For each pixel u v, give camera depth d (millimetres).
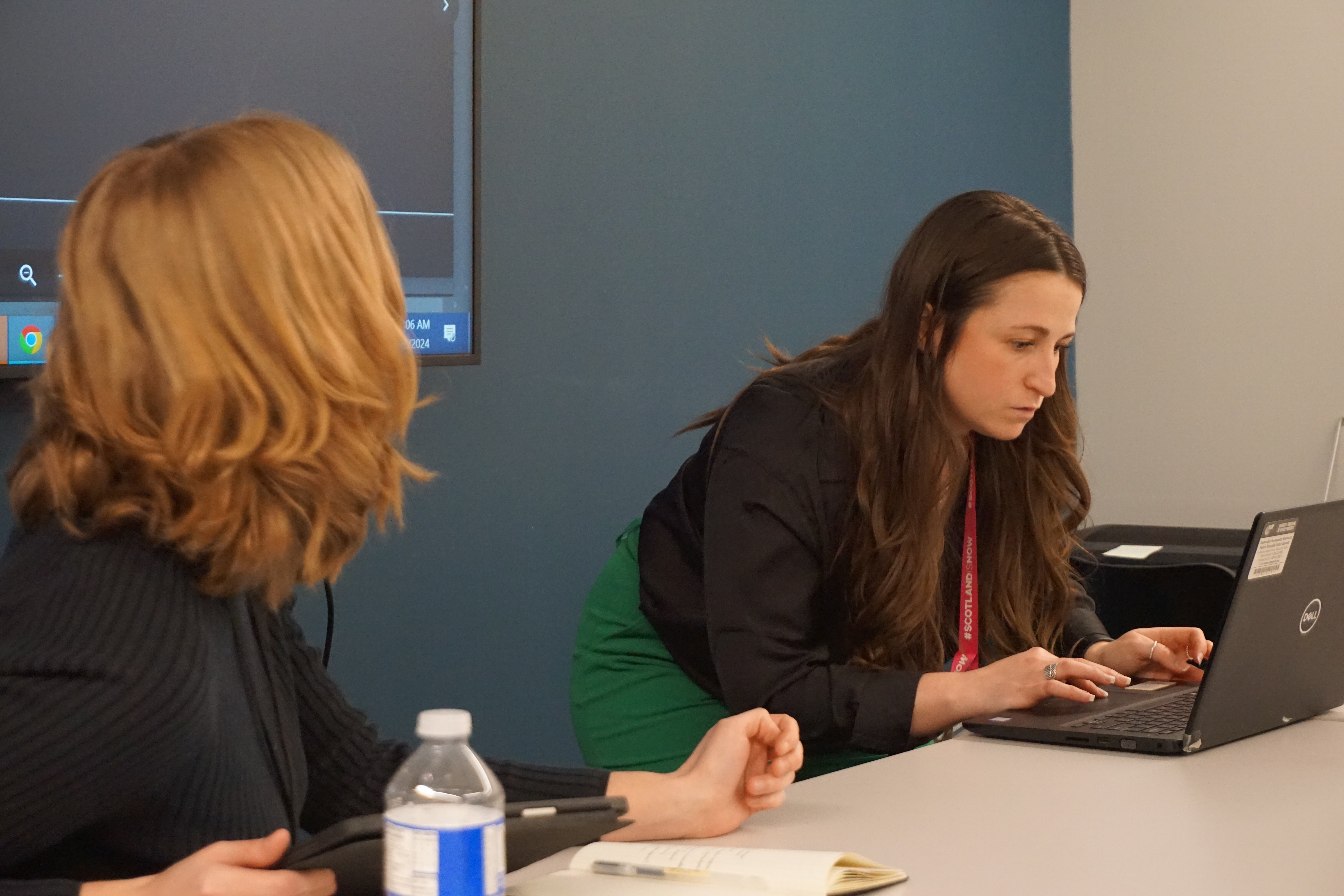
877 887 1020
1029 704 1570
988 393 1658
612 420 3029
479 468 2777
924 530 1682
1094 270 4285
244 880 825
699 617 1772
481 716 2805
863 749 1592
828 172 3498
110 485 868
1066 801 1273
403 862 792
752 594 1630
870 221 3627
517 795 1180
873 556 1680
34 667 809
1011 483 1874
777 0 3342
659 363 3117
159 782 867
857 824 1205
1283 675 1542
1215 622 2762
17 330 2029
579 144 2930
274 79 2332
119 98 2127
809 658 1627
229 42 2264
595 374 2988
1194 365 4078
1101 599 2912
